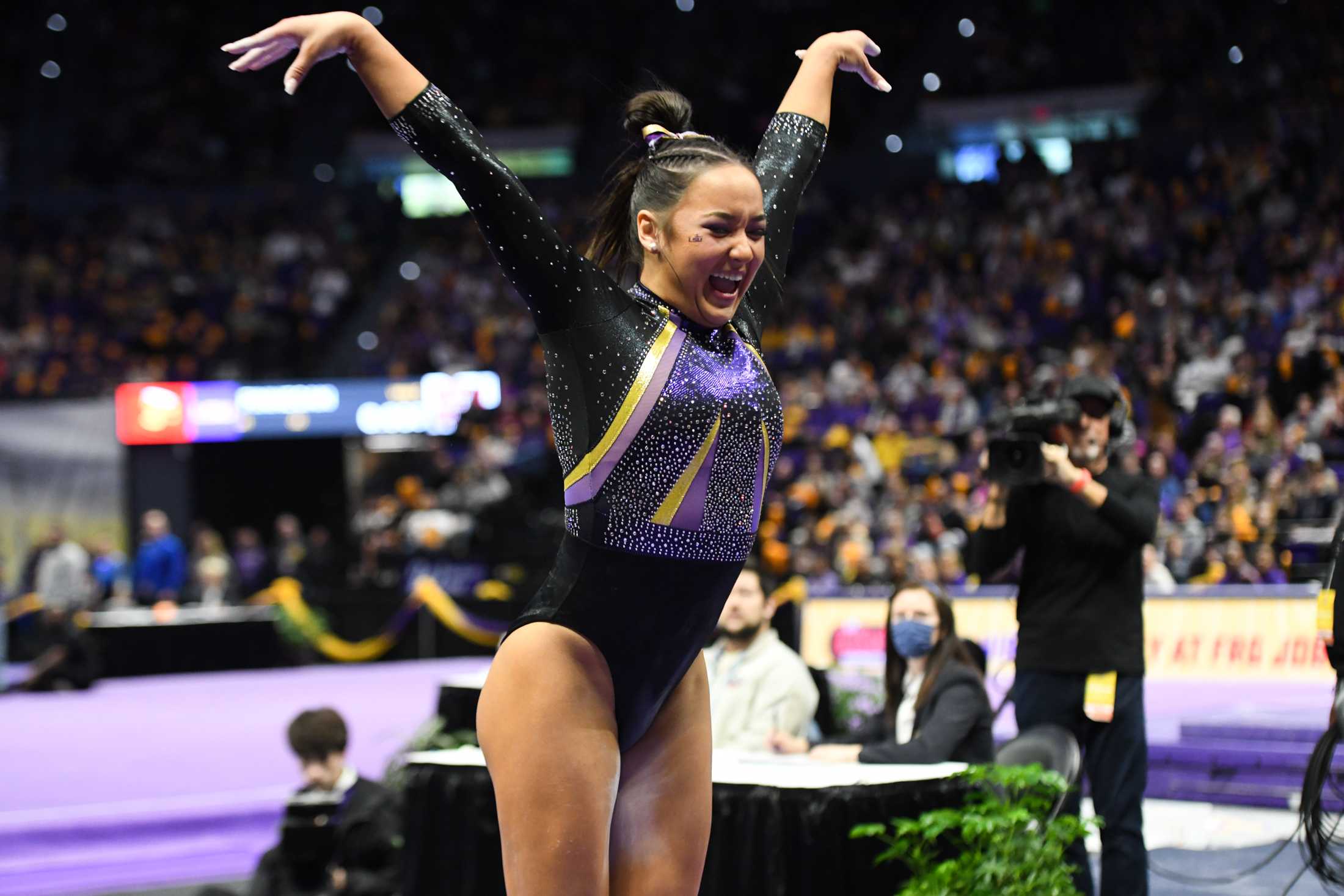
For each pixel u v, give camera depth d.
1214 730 10.75
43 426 31.44
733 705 8.40
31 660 24.36
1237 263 27.33
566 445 3.33
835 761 7.39
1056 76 36.56
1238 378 21.97
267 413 31.80
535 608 3.36
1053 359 26.05
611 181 3.73
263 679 22.36
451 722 9.41
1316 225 27.20
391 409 32.03
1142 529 6.54
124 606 25.30
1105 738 6.60
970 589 14.93
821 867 6.06
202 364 33.81
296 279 37.31
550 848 3.22
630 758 3.52
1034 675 6.70
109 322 35.31
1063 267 29.81
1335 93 30.59
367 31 3.31
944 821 5.49
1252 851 8.46
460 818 6.80
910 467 23.75
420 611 24.78
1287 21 33.31
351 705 18.50
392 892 7.34
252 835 11.98
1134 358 24.47
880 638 14.93
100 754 14.80
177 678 22.92
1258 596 13.98
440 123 3.28
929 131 37.72
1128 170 32.25
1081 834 5.64
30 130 41.91
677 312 3.33
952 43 39.38
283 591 24.36
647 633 3.34
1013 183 33.44
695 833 3.52
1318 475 17.69
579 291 3.29
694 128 3.81
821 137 4.02
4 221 38.53
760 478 3.44
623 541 3.26
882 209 35.12
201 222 39.38
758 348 3.58
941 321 29.58
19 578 30.52
